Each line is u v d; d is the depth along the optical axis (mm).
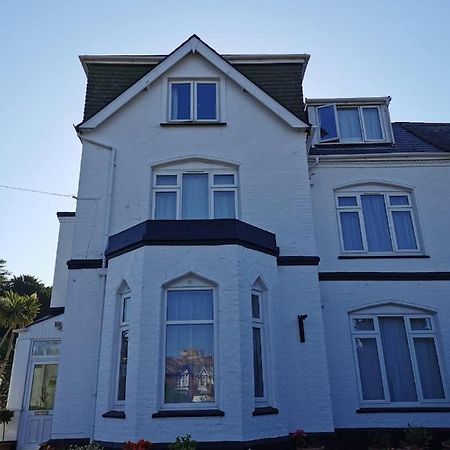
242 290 9117
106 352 9438
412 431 10000
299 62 14023
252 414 8367
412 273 12172
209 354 8742
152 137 12320
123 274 9695
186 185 12016
